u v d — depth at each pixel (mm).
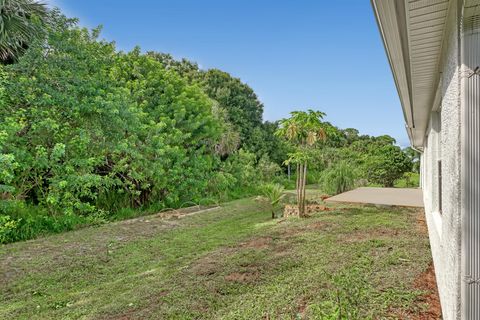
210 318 3035
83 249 5820
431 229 4422
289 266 4324
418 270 3758
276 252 5078
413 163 18859
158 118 11211
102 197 8969
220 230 7266
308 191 15555
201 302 3396
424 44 2246
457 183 1558
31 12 8297
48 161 7180
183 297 3549
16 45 7957
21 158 6797
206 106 13234
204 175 12203
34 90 7352
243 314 3023
